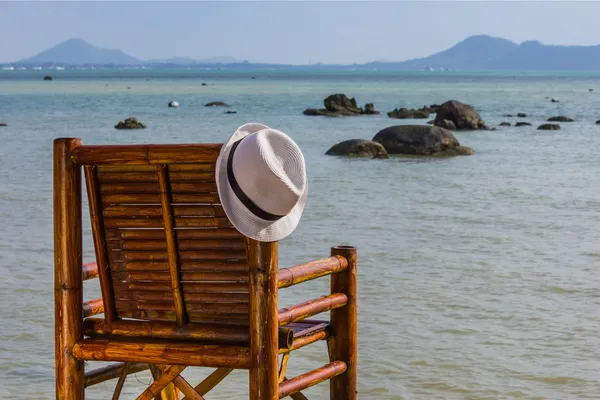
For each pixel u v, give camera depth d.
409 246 15.15
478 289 12.01
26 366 8.76
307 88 129.88
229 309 4.74
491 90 125.81
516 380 8.54
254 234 4.48
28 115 58.97
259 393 4.59
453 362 8.99
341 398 5.91
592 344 9.66
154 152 4.66
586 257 14.38
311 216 18.52
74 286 4.95
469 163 31.41
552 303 11.36
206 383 5.21
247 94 102.88
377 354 9.21
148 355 4.78
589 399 8.11
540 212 19.53
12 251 14.18
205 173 4.64
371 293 11.70
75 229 4.93
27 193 21.52
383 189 23.59
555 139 42.94
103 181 4.86
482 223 17.84
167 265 4.81
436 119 50.00
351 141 33.62
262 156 4.44
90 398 8.04
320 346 9.59
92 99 86.38
